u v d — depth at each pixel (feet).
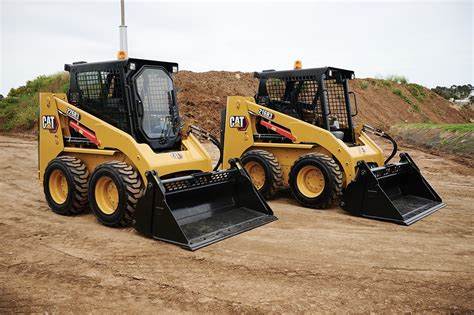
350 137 27.37
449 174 34.53
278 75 26.96
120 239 18.60
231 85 63.10
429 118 81.82
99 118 22.06
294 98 26.48
